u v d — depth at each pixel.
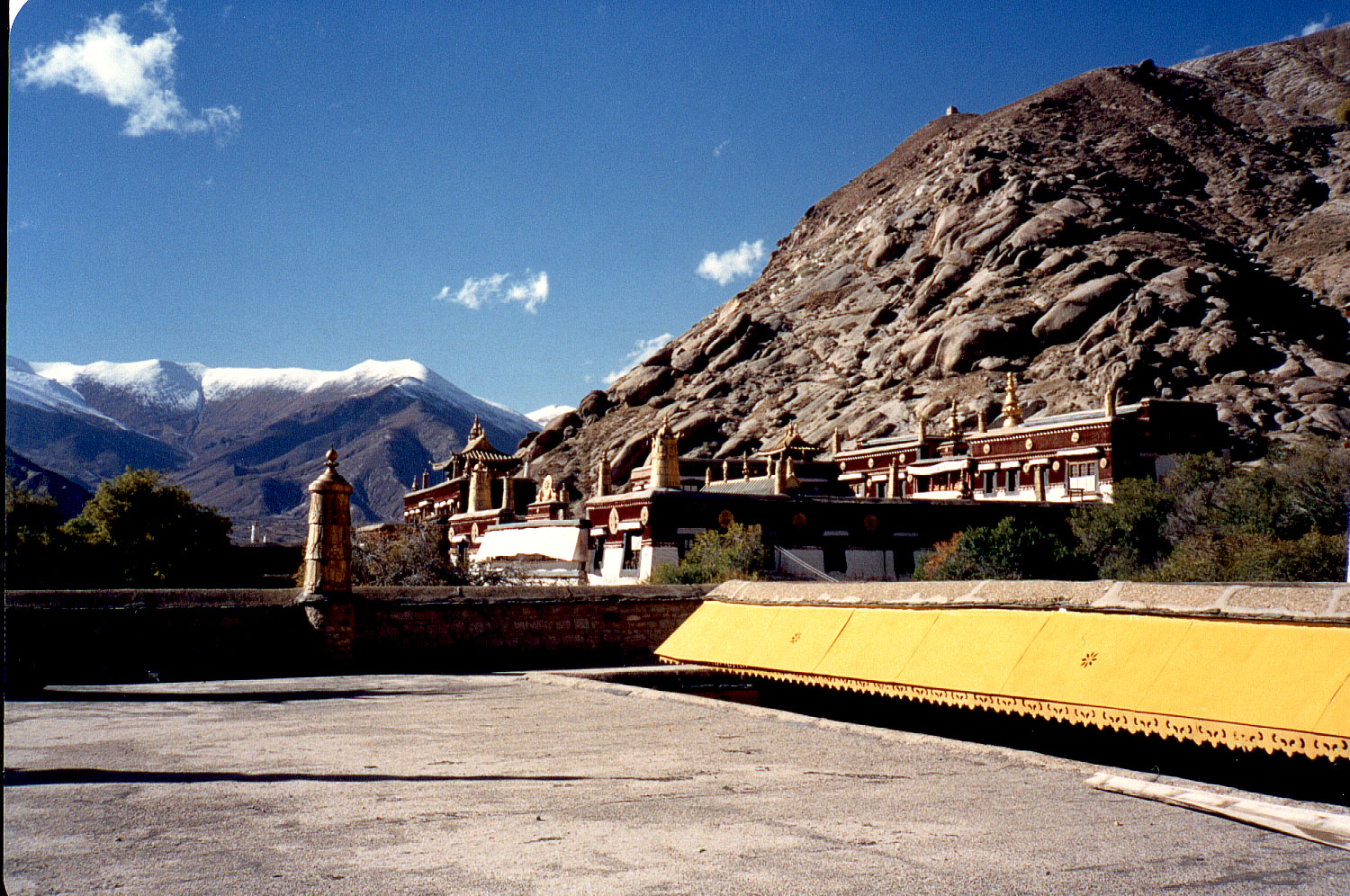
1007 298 113.25
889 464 71.88
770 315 150.50
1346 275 113.06
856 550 46.75
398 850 5.35
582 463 128.62
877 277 145.88
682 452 118.56
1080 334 101.56
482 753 8.80
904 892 4.85
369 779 7.37
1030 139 172.62
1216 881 5.20
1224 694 9.02
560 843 5.60
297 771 7.64
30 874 4.73
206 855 5.15
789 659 15.07
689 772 7.99
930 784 7.63
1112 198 134.25
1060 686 10.66
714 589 19.61
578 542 41.22
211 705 12.17
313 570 17.44
